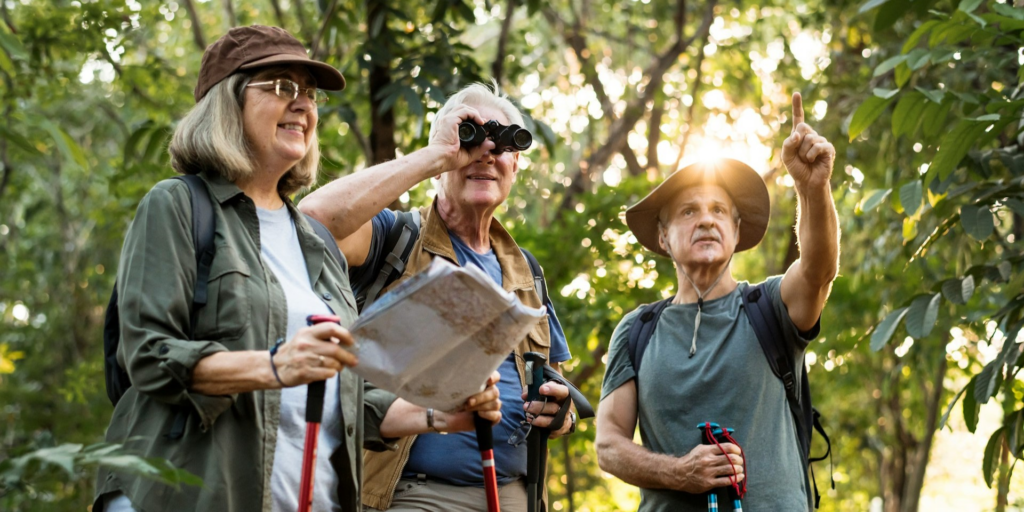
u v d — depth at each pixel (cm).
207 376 220
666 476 342
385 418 282
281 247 262
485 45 1273
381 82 657
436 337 232
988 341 425
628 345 379
